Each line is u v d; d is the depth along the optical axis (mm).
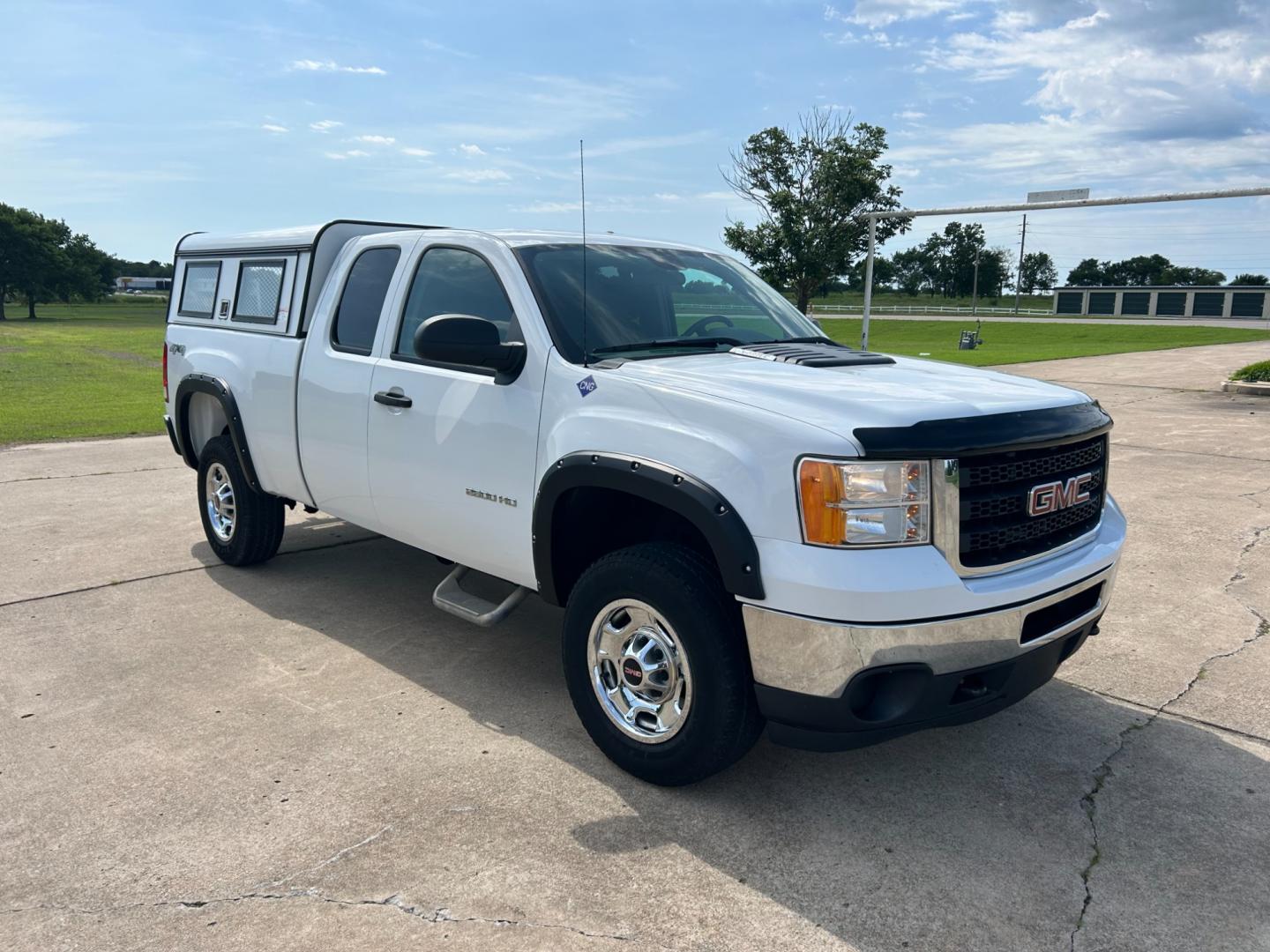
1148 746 3762
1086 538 3457
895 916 2709
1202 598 5504
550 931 2619
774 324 4418
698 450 3076
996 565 3031
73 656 4531
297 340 4957
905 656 2834
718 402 3111
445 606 4105
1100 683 4352
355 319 4668
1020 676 3133
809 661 2873
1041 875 2914
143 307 137000
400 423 4262
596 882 2838
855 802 3328
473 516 3977
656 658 3314
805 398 3072
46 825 3104
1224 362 27406
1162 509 7711
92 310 122688
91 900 2729
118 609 5191
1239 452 10586
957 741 3797
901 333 55312
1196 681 4367
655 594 3188
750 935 2617
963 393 3225
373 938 2580
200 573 5859
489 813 3211
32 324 77000
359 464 4543
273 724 3854
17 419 13516
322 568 5996
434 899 2748
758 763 3605
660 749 3301
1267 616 5195
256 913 2678
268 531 5734
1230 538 6793
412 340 4320
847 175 34906
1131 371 23906
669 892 2799
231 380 5395
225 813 3188
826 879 2877
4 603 5266
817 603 2820
